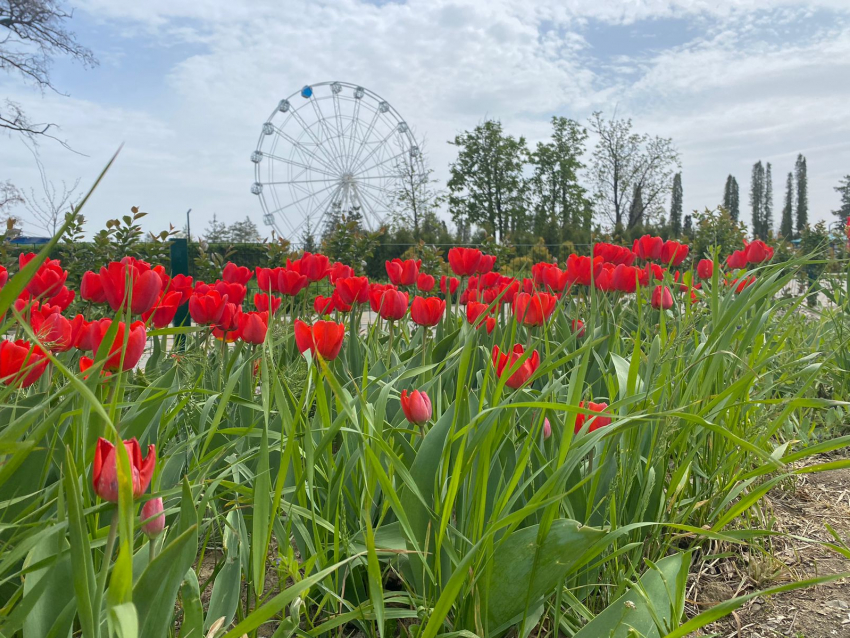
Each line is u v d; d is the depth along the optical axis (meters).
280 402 1.54
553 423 1.99
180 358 2.54
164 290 2.71
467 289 4.08
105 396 1.51
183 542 0.88
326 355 1.97
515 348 2.03
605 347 3.19
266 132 32.03
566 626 1.60
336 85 32.69
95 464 0.84
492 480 1.71
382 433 1.64
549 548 1.41
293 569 1.29
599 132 40.56
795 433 3.03
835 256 4.88
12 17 18.72
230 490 1.48
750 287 2.21
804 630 1.74
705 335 2.65
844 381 3.37
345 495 1.85
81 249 7.95
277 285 3.43
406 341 3.79
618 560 1.77
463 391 1.54
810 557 2.14
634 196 40.84
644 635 1.36
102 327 1.52
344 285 3.21
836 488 2.71
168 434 1.86
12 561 0.95
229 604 1.39
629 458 1.96
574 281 3.29
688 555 1.40
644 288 3.78
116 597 0.72
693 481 2.46
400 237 29.11
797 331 3.87
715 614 1.15
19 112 19.36
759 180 82.88
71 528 0.82
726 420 2.45
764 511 2.49
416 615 1.44
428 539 1.44
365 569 1.77
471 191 41.56
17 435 0.96
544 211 41.56
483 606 1.46
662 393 2.04
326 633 1.62
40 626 1.07
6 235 7.25
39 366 1.48
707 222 11.98
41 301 2.19
